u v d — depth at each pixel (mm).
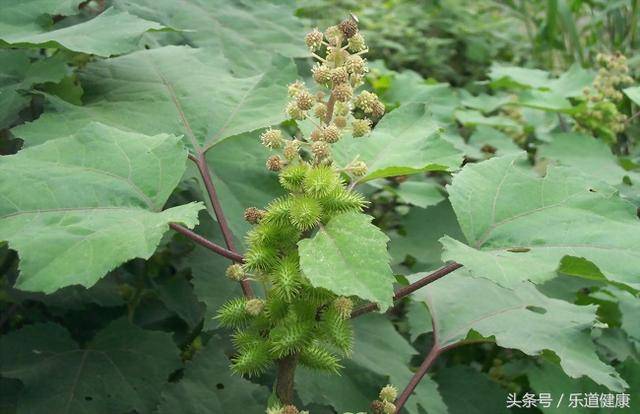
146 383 247
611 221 190
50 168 190
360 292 148
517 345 214
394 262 319
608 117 383
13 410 259
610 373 208
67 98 260
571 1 608
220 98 248
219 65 274
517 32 842
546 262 178
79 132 200
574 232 188
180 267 313
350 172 196
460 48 753
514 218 195
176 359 255
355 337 262
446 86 397
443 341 229
